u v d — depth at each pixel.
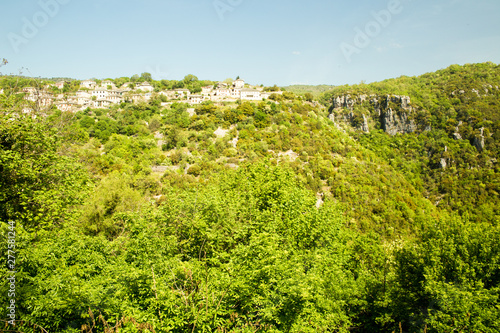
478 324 11.79
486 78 136.38
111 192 25.36
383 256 19.73
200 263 9.65
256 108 91.00
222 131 80.69
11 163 12.41
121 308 7.71
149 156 62.62
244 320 8.64
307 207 16.77
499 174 85.31
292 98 113.19
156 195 46.00
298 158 69.00
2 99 14.31
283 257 10.79
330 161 71.75
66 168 15.05
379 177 73.94
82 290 7.97
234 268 8.81
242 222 14.09
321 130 90.69
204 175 55.25
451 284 14.84
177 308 7.21
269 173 21.06
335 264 15.18
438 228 19.52
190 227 12.16
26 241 9.55
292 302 8.72
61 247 11.91
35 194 12.80
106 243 14.37
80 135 19.17
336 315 13.70
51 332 7.80
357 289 17.36
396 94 133.50
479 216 70.62
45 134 14.87
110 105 111.12
